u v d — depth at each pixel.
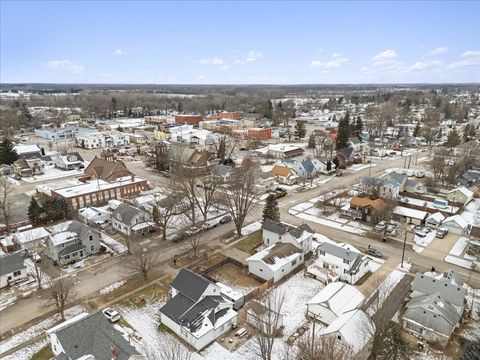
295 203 71.25
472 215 64.81
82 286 42.44
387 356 29.69
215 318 34.28
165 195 68.50
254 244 53.34
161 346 32.56
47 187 75.69
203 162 94.00
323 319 35.84
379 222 60.09
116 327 35.19
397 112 197.88
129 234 54.00
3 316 37.22
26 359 31.42
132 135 138.00
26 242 51.22
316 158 98.25
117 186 72.88
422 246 53.00
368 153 115.38
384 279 44.03
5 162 95.56
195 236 51.16
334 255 44.38
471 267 46.66
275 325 29.95
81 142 127.00
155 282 43.31
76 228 50.84
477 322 36.16
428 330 33.25
